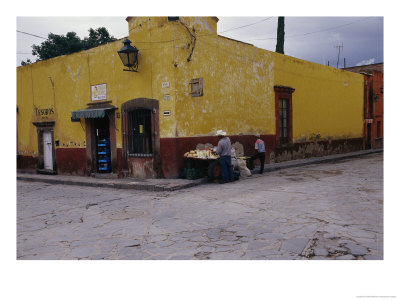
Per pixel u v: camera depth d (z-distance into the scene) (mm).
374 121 24438
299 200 7355
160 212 6992
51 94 14594
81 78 13383
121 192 9773
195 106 11281
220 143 10312
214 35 11938
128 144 11961
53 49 22359
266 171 13141
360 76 22578
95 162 13359
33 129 15594
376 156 19438
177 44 10680
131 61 11125
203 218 6305
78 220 6699
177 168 10727
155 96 11031
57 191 10664
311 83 17797
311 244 4641
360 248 4438
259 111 14227
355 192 8016
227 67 12531
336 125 20109
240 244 4797
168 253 4617
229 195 8328
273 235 5094
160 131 10984
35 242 5344
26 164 16094
